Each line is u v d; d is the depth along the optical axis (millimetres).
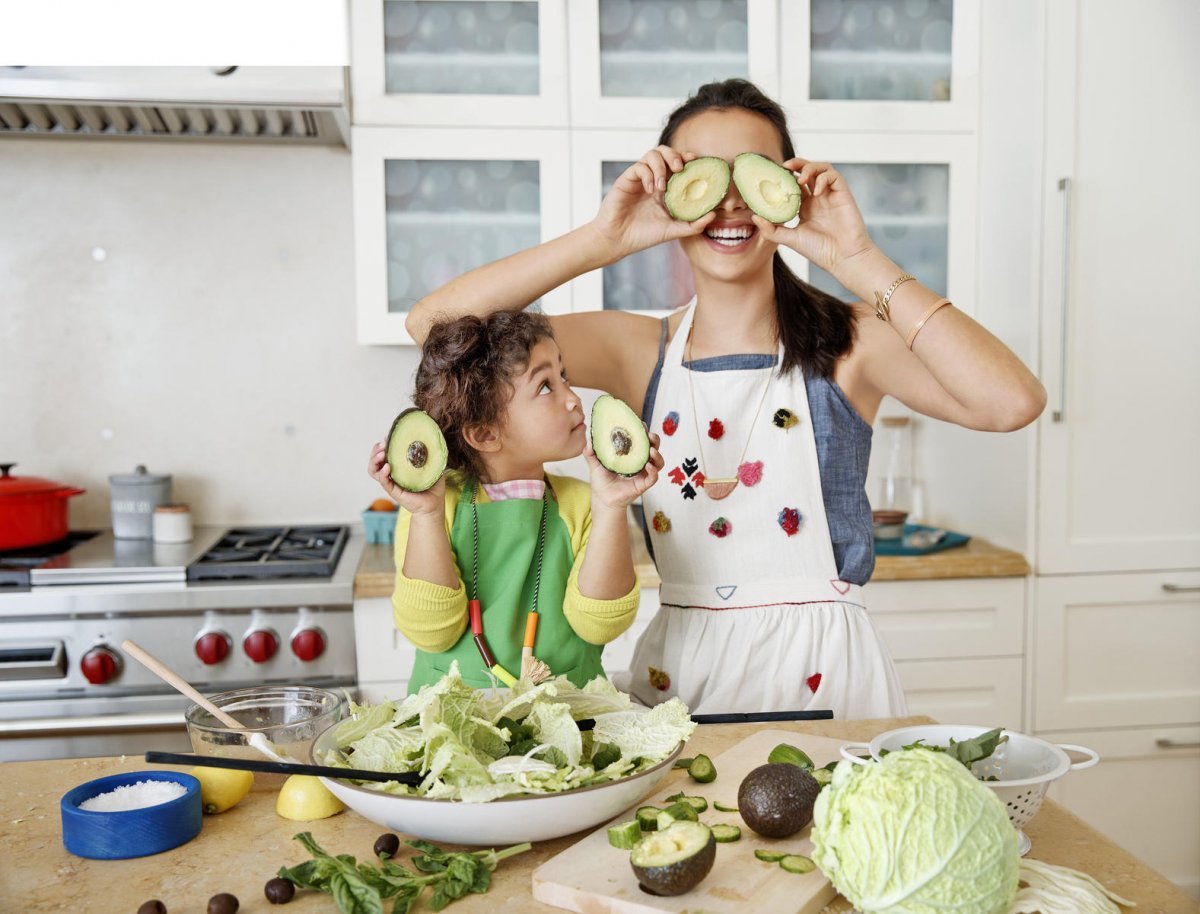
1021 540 2336
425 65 2355
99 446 2631
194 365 2645
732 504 1424
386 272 2385
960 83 2469
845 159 2441
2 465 2377
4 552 2328
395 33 2344
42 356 2596
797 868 788
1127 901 764
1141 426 2330
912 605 2295
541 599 1266
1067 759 857
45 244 2572
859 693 1393
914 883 676
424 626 1197
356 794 833
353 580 2137
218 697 1058
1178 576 2361
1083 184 2277
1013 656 2334
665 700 1440
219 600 2102
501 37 2369
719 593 1422
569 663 1270
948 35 2473
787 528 1410
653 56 2396
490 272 1450
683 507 1440
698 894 756
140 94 2141
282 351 2666
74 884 823
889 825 688
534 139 2371
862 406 1456
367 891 750
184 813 893
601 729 946
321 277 2658
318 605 2131
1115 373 2314
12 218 2555
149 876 836
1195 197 2307
